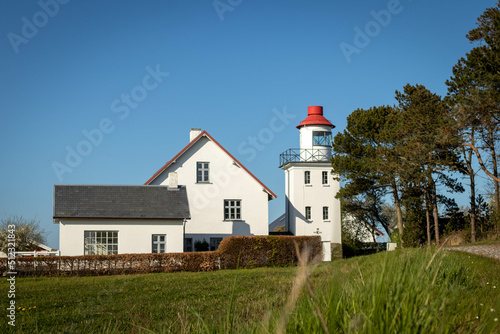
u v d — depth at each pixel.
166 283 19.05
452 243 33.34
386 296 3.61
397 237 25.53
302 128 43.75
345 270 4.18
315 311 3.60
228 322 4.24
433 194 36.19
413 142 31.47
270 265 29.73
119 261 26.44
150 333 6.25
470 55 25.91
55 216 30.39
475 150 28.66
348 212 48.28
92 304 13.25
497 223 30.25
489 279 10.15
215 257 28.38
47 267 25.27
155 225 31.94
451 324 3.90
